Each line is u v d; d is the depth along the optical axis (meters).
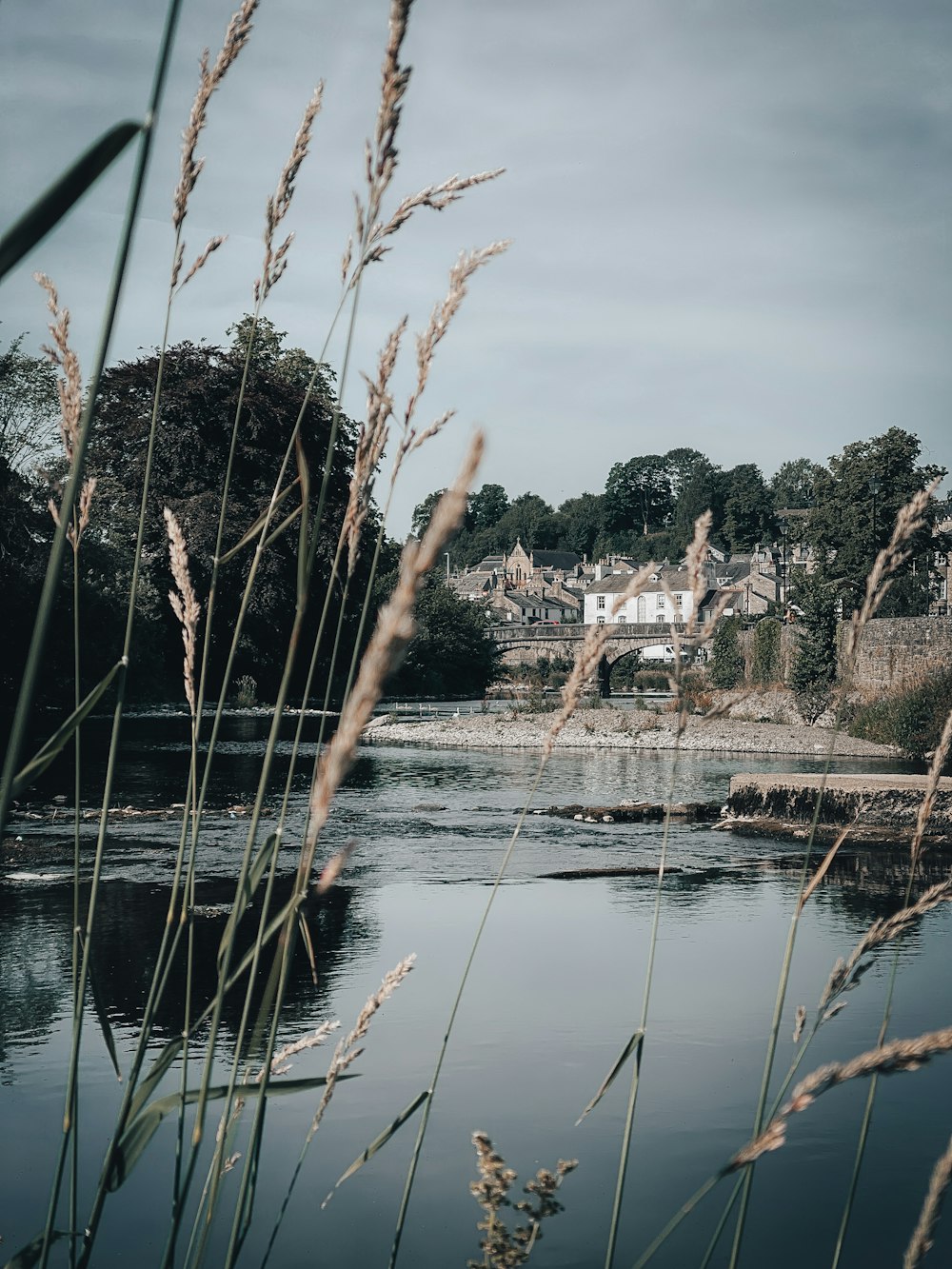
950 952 8.79
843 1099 5.71
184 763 24.81
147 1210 4.33
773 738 40.38
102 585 38.56
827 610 48.47
